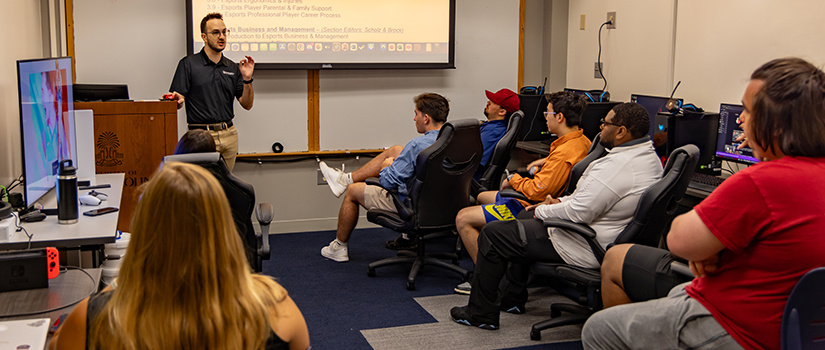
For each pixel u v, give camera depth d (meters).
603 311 1.92
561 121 3.58
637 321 1.80
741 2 3.90
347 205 4.24
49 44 4.32
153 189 1.13
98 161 3.66
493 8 5.39
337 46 5.00
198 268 1.12
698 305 1.68
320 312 3.44
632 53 4.80
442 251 4.59
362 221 5.31
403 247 4.61
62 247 2.50
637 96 4.44
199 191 1.13
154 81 4.71
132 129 3.68
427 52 5.20
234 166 4.95
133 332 1.11
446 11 5.20
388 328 3.22
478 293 3.16
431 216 3.68
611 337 1.87
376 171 4.48
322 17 4.94
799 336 1.49
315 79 5.02
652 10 4.58
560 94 3.62
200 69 4.39
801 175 1.49
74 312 1.20
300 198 5.13
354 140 5.18
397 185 3.78
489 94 4.28
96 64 4.59
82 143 3.36
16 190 3.34
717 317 1.64
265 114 4.95
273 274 4.07
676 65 4.41
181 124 4.74
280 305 1.25
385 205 4.00
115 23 4.59
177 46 4.71
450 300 3.62
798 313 1.49
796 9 3.57
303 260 4.38
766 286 1.55
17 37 3.52
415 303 3.57
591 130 4.61
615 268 2.51
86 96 3.77
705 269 1.66
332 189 4.55
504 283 3.39
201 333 1.13
